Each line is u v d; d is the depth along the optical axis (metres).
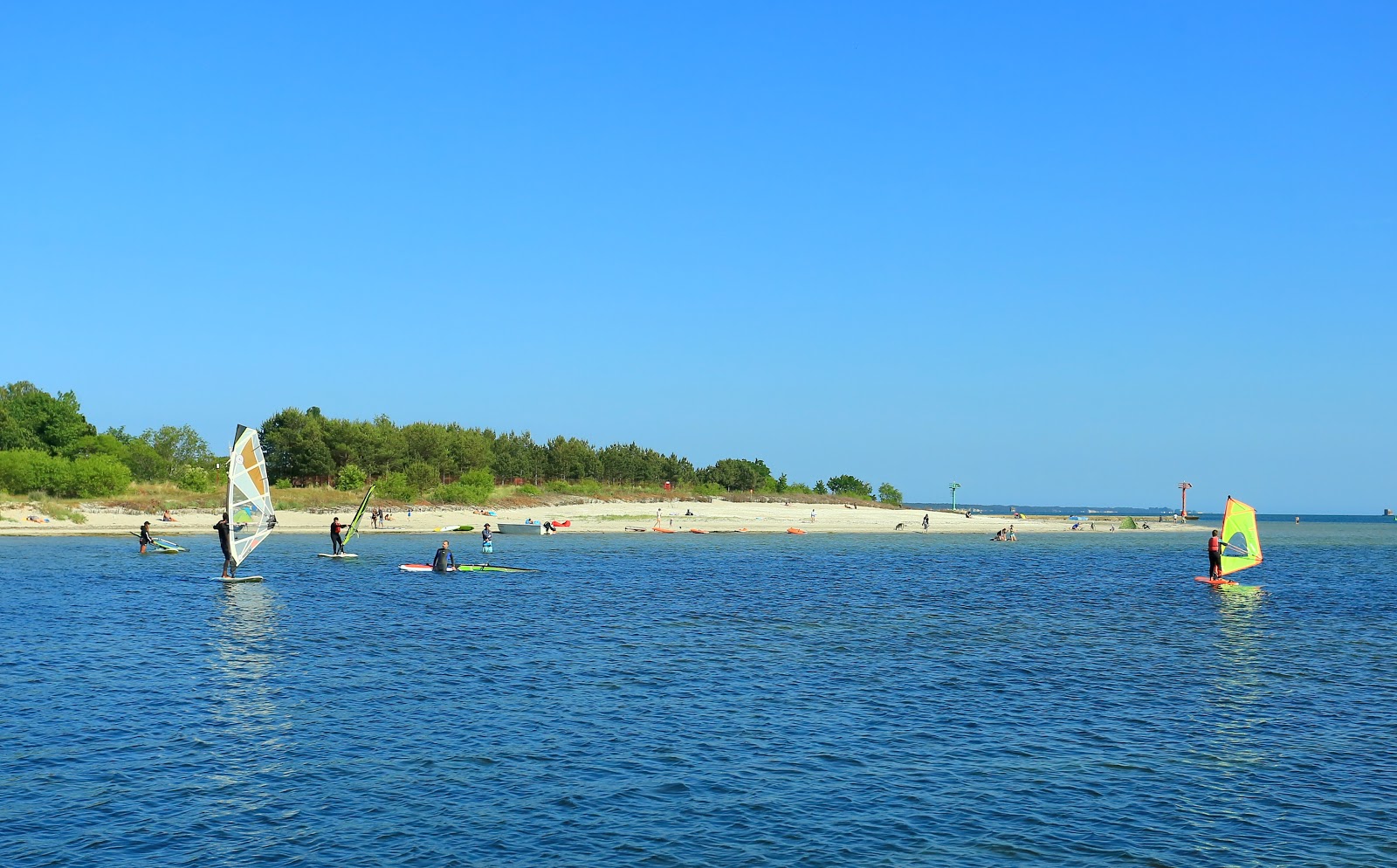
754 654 30.66
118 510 92.69
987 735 21.17
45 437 119.12
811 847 14.86
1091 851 14.85
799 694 24.92
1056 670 28.66
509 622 36.91
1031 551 90.62
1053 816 16.31
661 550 80.69
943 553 85.06
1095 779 18.23
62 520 86.19
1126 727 21.95
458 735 20.55
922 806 16.69
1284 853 14.83
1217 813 16.50
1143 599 48.62
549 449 163.38
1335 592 53.25
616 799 16.81
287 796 16.73
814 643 33.03
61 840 14.73
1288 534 157.88
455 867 13.98
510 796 16.88
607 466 172.12
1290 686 26.58
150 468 120.50
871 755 19.53
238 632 33.28
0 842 14.62
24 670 26.44
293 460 125.81
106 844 14.61
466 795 16.94
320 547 74.81
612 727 21.36
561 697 24.20
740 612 40.94
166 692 24.16
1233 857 14.69
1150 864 14.40
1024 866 14.25
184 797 16.62
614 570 60.66
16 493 95.00
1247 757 19.72
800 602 45.22
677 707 23.31
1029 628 37.38
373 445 132.12
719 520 128.00
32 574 51.28
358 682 25.59
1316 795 17.48
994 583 56.34
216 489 110.44
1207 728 21.94
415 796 16.86
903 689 25.73
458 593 46.06
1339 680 27.53
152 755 18.86
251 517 49.91
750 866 14.12
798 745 20.22
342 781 17.58
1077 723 22.31
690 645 32.12
